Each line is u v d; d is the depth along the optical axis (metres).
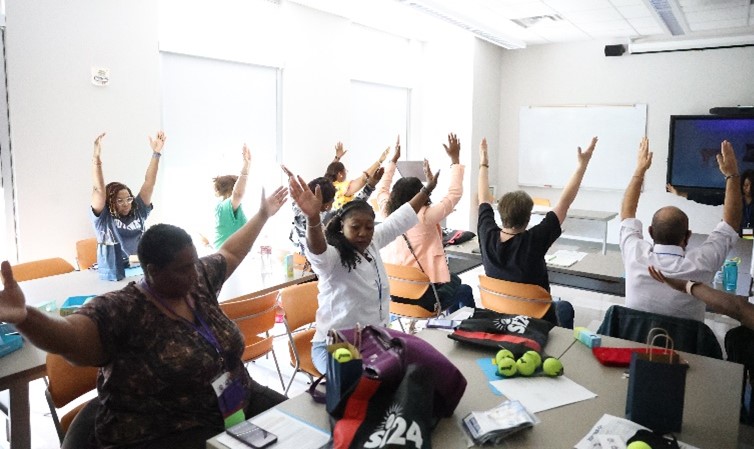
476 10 5.92
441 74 7.91
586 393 1.63
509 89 8.27
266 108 5.85
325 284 2.23
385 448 1.24
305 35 5.98
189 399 1.66
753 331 2.48
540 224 2.82
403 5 5.59
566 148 7.88
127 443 1.61
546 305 2.77
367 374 1.45
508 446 1.35
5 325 2.04
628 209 2.64
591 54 7.56
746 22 6.39
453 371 1.50
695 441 1.38
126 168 4.41
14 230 3.83
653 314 2.26
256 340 3.01
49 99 3.90
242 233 2.09
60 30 3.91
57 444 2.65
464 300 3.71
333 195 3.69
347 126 6.70
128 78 4.36
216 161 5.44
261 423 1.48
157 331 1.60
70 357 1.44
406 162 5.38
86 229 4.20
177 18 4.86
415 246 3.38
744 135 6.51
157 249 1.57
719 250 2.34
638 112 7.31
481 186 3.26
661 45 6.93
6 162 3.74
